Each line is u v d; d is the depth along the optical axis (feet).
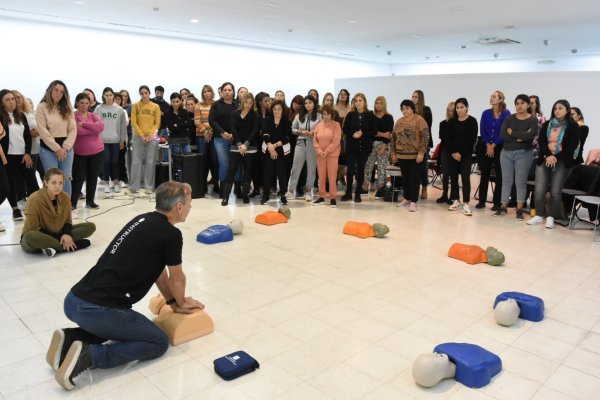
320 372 8.14
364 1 25.11
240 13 28.53
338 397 7.45
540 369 8.39
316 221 18.53
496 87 34.42
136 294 8.02
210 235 15.30
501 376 8.14
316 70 51.06
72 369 7.30
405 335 9.51
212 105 21.57
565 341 9.41
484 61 54.34
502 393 7.66
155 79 37.42
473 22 30.94
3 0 24.94
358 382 7.86
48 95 16.93
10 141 17.06
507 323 9.92
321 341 9.20
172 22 31.55
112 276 7.75
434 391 7.66
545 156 18.07
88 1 25.25
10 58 29.96
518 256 14.66
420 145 20.35
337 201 22.48
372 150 23.24
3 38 29.53
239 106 21.71
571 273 13.25
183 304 9.16
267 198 21.56
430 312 10.59
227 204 21.17
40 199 13.33
